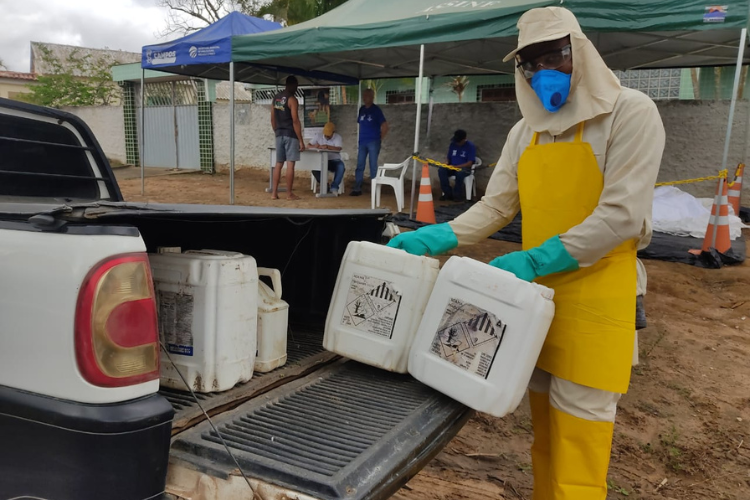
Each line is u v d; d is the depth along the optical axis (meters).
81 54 29.53
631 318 2.15
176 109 16.19
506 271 2.05
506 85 14.14
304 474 1.55
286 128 10.00
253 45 8.45
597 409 2.15
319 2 16.69
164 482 1.55
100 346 1.43
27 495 1.51
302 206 9.37
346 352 2.44
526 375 2.00
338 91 15.93
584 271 2.13
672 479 3.08
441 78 14.84
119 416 1.43
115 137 18.16
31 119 2.69
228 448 1.66
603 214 1.98
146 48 9.70
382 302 2.37
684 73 12.14
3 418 1.52
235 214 1.89
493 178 2.55
